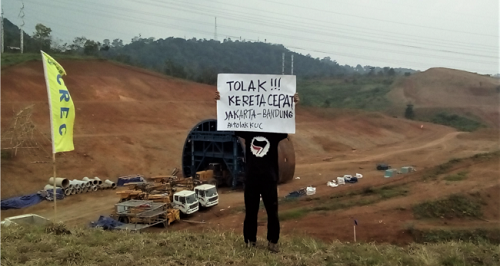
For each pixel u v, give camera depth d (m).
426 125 88.81
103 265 7.82
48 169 33.81
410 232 21.97
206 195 27.05
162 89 66.38
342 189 32.91
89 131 43.19
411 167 42.62
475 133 83.75
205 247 9.11
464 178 32.88
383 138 72.88
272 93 8.29
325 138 63.34
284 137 8.22
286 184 36.31
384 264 8.40
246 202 8.59
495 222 24.64
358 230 22.12
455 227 22.86
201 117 59.16
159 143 45.59
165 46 181.12
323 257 8.68
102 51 93.50
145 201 23.91
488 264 9.32
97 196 30.89
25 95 45.94
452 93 125.81
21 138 36.22
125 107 53.34
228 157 34.25
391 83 143.38
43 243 9.30
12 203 26.92
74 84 55.19
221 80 8.59
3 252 8.46
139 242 9.49
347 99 132.25
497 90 125.88
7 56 56.25
